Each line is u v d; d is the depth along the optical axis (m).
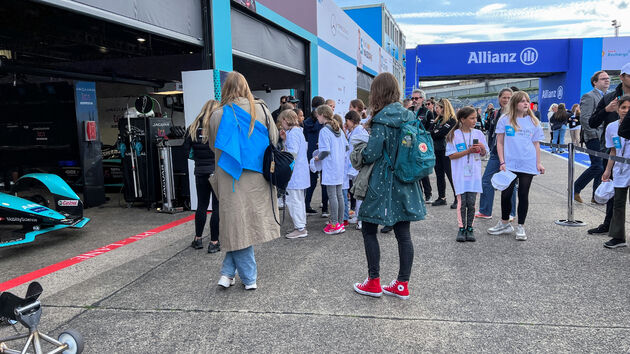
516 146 4.31
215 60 6.21
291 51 9.55
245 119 3.02
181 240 4.86
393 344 2.45
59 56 8.97
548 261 3.80
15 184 5.30
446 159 6.21
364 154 2.88
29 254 4.55
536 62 25.84
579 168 10.11
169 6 5.47
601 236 4.55
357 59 16.12
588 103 5.79
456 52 25.92
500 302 2.97
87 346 2.50
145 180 6.71
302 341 2.51
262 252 4.26
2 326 2.82
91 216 6.39
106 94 10.60
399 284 3.04
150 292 3.30
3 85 7.79
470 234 4.47
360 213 2.99
